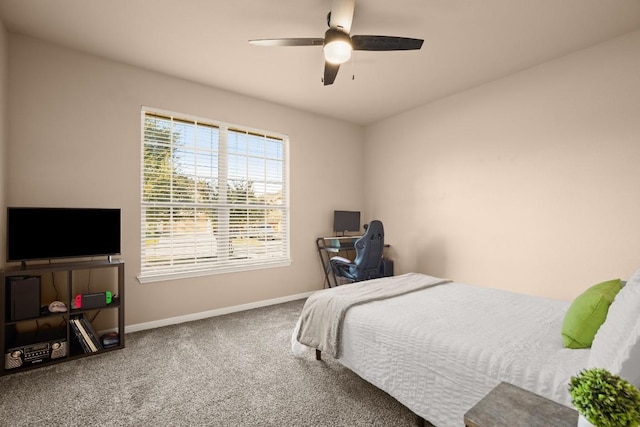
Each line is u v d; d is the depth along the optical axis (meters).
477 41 2.61
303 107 4.16
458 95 3.69
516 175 3.17
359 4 2.15
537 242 3.01
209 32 2.49
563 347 1.37
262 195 3.93
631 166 2.48
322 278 4.46
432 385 1.46
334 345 1.95
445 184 3.83
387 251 4.58
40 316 2.27
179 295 3.24
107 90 2.88
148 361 2.35
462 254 3.64
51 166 2.61
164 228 3.20
